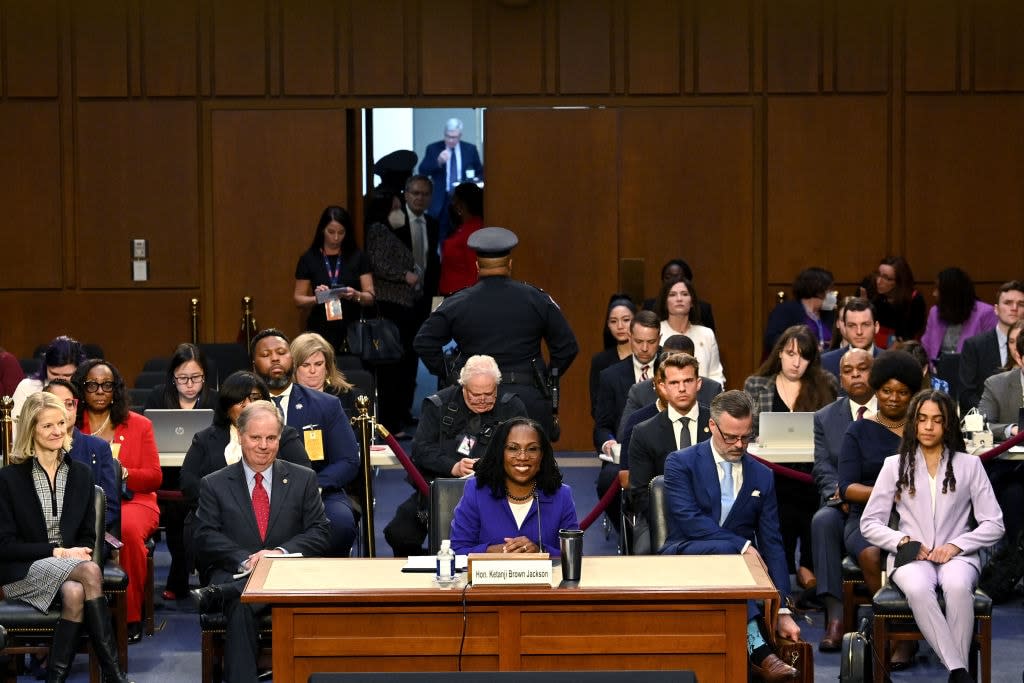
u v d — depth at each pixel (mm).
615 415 9055
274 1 12570
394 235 12766
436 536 6387
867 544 6922
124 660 6859
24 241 12656
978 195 12641
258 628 6090
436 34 12562
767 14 12555
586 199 12648
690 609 5309
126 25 12555
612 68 12594
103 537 6766
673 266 11539
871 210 12641
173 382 8789
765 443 8234
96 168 12617
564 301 12711
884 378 7195
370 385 9781
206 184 12648
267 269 12680
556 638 5301
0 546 6543
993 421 8539
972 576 6281
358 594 5242
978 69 12578
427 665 5309
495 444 6016
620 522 8352
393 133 13297
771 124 12562
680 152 12641
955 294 11148
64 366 8570
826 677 6816
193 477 7516
